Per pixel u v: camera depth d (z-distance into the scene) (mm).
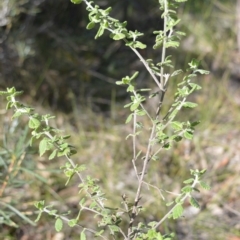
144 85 4336
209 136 3715
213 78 4355
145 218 2898
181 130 1460
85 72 4305
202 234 2879
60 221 1453
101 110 4098
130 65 4594
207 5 5074
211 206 3092
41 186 3072
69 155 1498
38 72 4016
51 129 1445
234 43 4820
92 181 1512
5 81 3811
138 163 3428
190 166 3471
